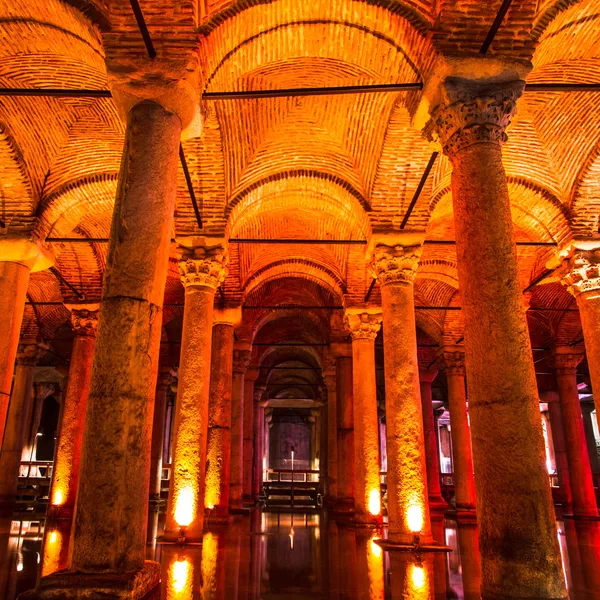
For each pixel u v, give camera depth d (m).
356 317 13.09
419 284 17.17
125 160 5.33
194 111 5.84
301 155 10.02
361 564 6.68
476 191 5.46
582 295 9.93
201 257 9.42
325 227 13.20
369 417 12.11
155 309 4.88
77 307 13.68
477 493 4.79
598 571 6.50
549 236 10.65
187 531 8.41
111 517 4.23
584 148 9.60
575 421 16.77
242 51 6.91
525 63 5.86
